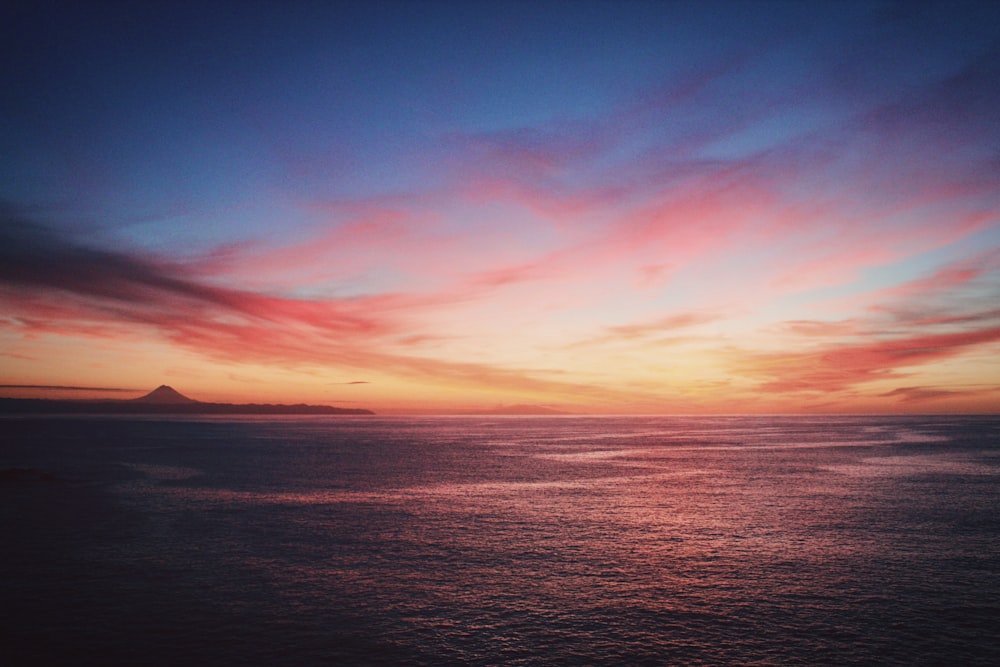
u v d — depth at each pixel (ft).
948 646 54.44
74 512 115.34
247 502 128.88
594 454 275.39
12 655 51.75
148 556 82.79
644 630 57.77
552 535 97.30
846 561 81.30
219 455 257.96
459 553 85.46
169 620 59.62
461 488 154.10
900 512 117.50
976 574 75.36
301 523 105.91
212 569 76.69
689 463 227.40
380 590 68.95
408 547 88.84
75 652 52.44
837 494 142.31
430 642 54.85
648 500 134.21
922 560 81.71
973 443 342.44
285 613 61.62
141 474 181.27
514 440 406.62
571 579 73.41
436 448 317.01
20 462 220.84
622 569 77.66
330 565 78.89
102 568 76.95
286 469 199.41
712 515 115.14
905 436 435.53
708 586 70.74
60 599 65.36
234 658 51.37
